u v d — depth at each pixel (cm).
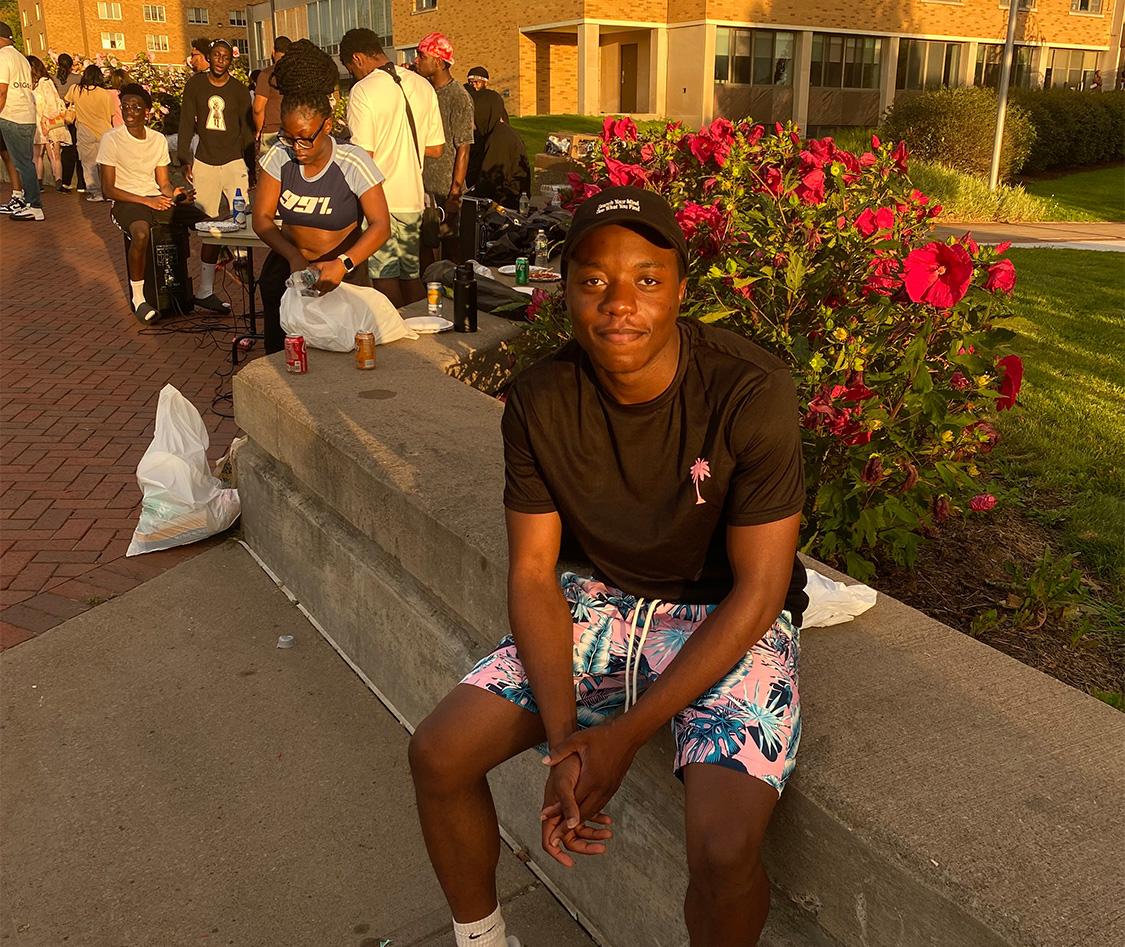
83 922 253
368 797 299
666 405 188
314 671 364
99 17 7469
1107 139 2509
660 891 225
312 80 487
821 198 373
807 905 189
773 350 348
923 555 371
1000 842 166
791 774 186
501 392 527
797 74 3219
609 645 208
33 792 299
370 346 449
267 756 317
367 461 335
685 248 185
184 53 7744
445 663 300
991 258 361
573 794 177
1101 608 334
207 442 479
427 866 273
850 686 214
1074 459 459
